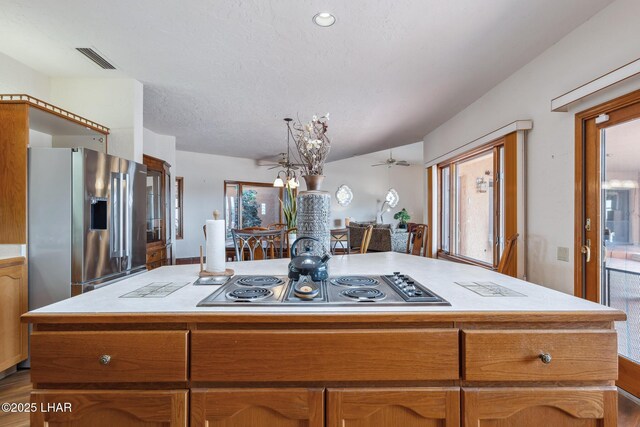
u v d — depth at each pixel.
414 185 11.45
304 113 4.19
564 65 2.38
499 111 3.23
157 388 1.02
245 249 4.00
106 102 3.17
